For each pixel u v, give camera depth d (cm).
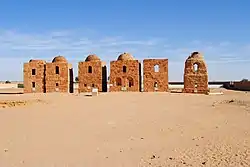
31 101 3491
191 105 3209
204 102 3550
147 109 2819
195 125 1848
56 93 5191
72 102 3553
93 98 4088
